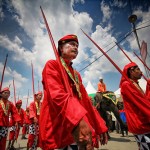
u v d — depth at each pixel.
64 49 2.13
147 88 3.72
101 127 2.18
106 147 7.10
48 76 1.73
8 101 7.10
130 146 7.27
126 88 3.17
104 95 9.95
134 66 3.55
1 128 6.54
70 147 1.80
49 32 1.83
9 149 8.27
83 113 1.32
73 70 2.18
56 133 1.78
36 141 7.27
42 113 1.85
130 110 3.18
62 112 1.42
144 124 3.04
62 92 1.54
